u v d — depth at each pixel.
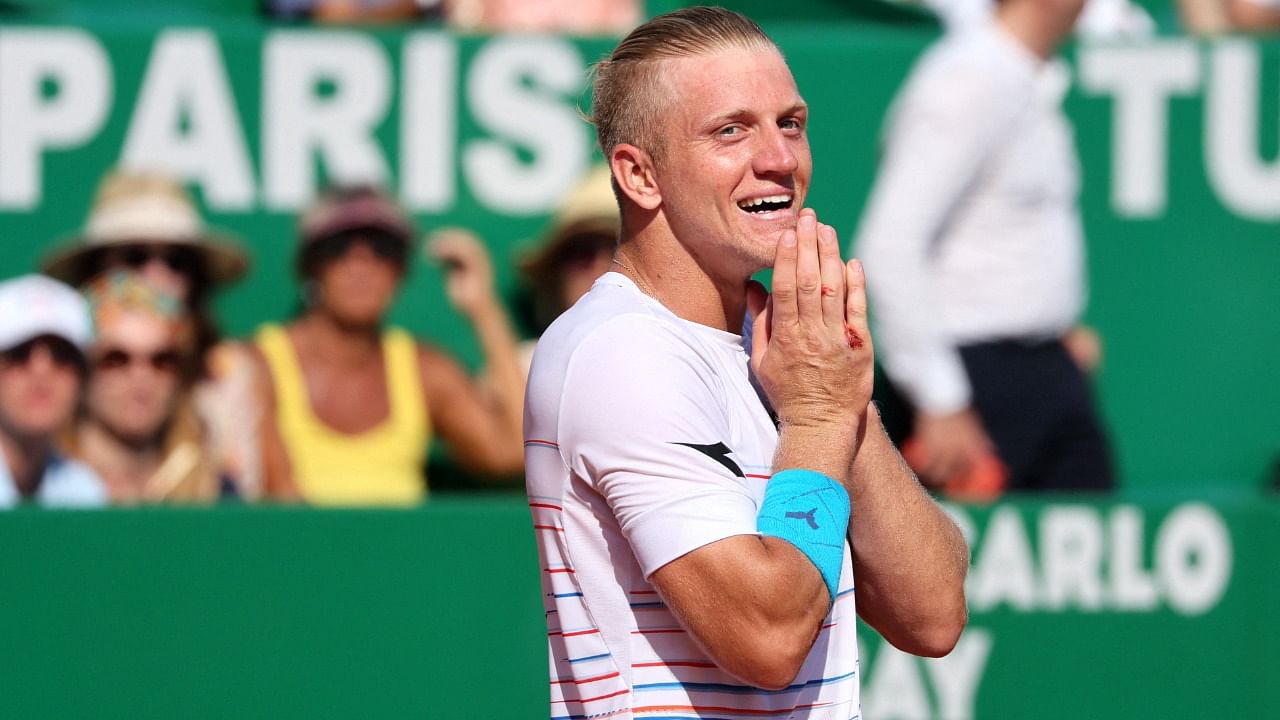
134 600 13.27
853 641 6.68
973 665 14.12
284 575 13.38
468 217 16.02
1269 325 16.55
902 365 14.52
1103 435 15.16
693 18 6.66
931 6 18.00
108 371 14.72
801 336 6.42
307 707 13.35
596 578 6.43
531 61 16.06
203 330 15.51
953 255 14.73
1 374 14.34
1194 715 14.22
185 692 13.27
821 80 16.19
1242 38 16.50
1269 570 14.28
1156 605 14.25
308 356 15.10
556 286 15.82
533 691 13.48
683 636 6.35
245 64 15.84
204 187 15.80
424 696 13.43
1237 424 16.53
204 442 14.89
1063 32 14.67
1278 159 16.44
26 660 13.19
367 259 15.07
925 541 6.82
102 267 15.23
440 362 15.43
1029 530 14.21
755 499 6.50
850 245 16.17
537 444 6.54
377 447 15.01
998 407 14.66
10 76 15.69
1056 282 14.89
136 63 15.80
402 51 15.95
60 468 14.53
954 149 14.43
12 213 15.65
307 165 15.88
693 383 6.33
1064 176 15.08
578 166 16.06
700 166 6.45
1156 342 16.53
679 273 6.68
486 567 13.50
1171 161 16.47
